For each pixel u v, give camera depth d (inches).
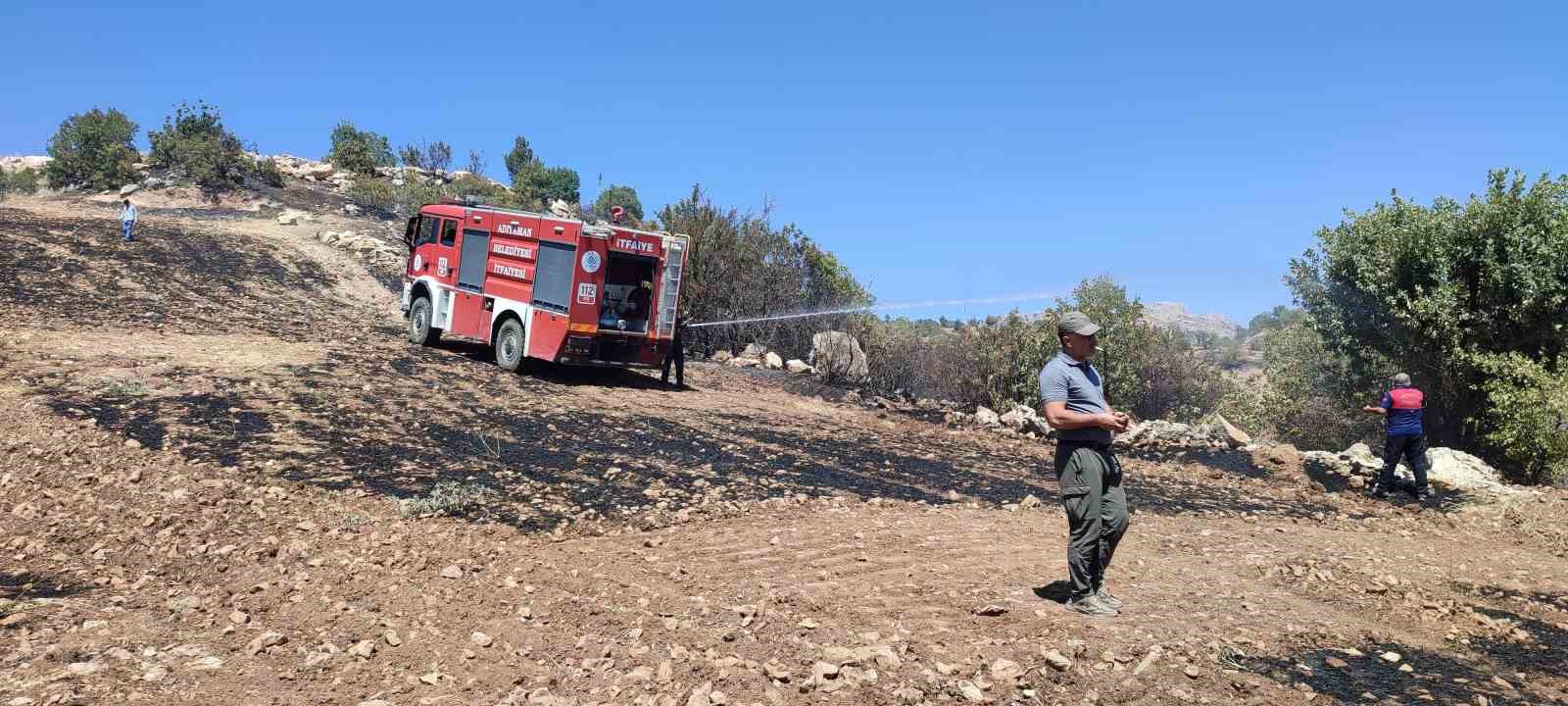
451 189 2038.6
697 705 158.7
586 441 449.7
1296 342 869.2
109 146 1754.4
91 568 237.3
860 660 179.9
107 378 485.1
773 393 722.2
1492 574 301.0
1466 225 670.5
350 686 165.3
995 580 248.8
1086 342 217.6
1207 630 209.2
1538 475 609.0
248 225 1389.0
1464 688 177.3
